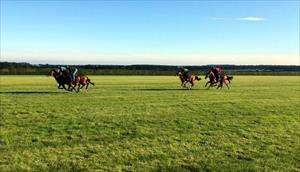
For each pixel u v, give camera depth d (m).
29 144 17.02
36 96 39.41
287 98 40.12
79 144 17.22
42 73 126.19
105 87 56.09
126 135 19.25
